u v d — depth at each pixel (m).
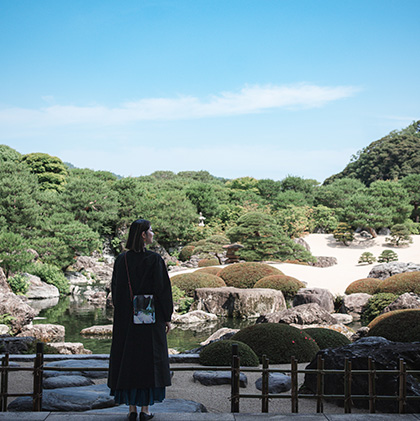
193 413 3.54
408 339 7.94
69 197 40.19
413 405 3.98
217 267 28.03
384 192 51.44
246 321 19.33
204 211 52.41
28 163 52.25
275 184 66.75
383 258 37.94
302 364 6.75
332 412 4.48
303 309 14.03
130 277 3.42
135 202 43.81
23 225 32.41
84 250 32.34
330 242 48.31
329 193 62.53
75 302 23.69
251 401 4.73
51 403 3.96
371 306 18.59
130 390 3.29
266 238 33.53
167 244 45.00
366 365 4.53
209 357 6.32
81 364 5.71
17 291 23.83
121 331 3.38
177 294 22.16
